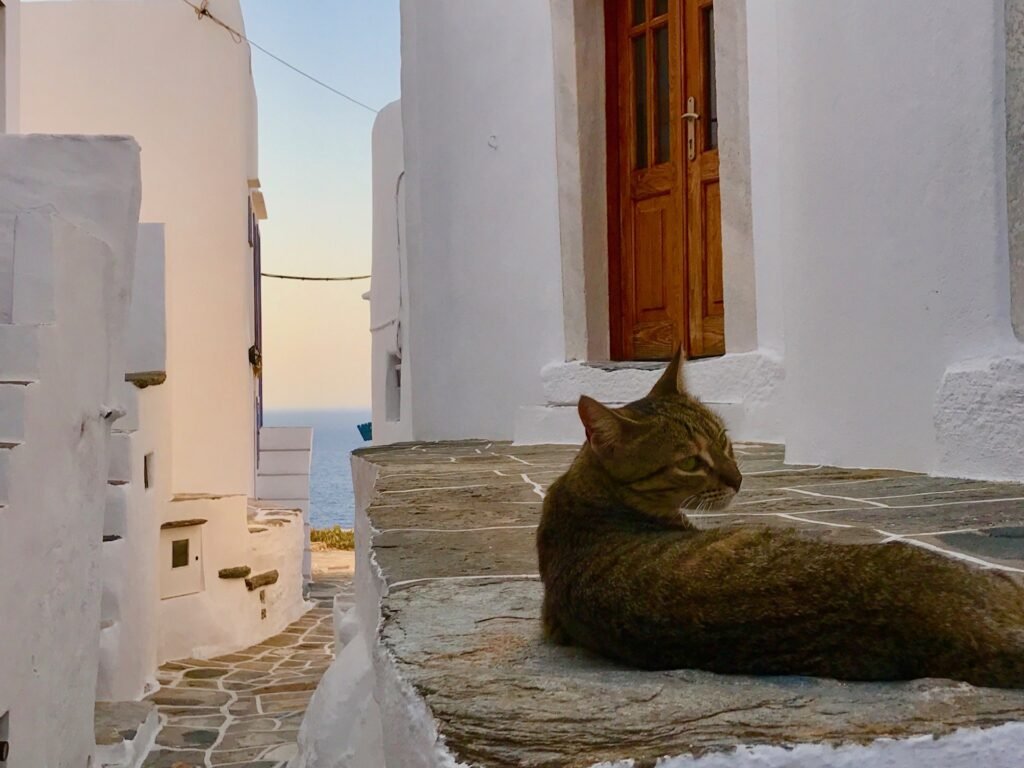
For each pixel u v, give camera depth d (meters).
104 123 13.57
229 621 11.34
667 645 1.56
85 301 5.66
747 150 6.51
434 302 9.56
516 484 4.64
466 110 8.90
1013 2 3.81
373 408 15.05
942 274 4.18
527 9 7.95
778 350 6.34
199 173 13.72
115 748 6.80
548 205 7.78
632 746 1.28
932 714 1.34
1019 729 1.30
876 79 4.52
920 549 1.55
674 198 7.41
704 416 2.21
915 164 4.30
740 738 1.29
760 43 6.37
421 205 9.73
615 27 7.81
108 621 8.08
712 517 3.23
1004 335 3.93
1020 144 3.82
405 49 9.98
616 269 7.88
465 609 2.16
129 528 8.51
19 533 4.45
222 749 7.46
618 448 1.96
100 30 13.55
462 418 9.12
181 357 13.57
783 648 1.48
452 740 1.33
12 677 4.34
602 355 7.83
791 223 5.30
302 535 14.34
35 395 4.71
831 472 4.63
